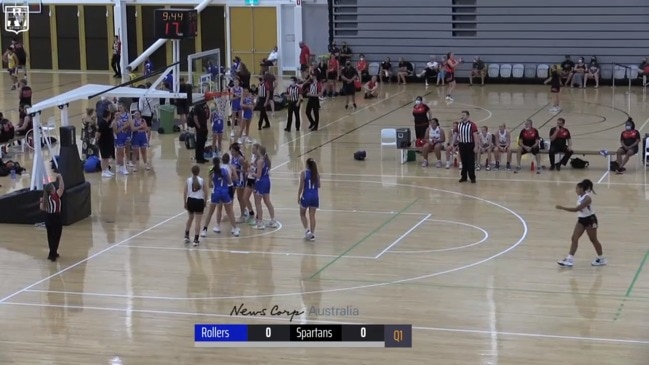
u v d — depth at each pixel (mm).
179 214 21344
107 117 25188
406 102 36250
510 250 18188
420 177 24484
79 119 33062
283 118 33750
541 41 40312
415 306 15281
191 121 27875
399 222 20312
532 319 14625
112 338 14211
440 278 16656
